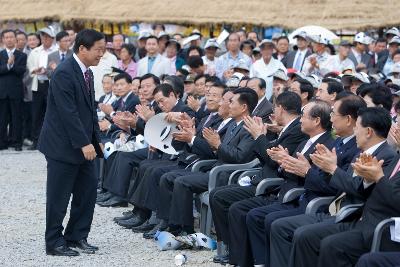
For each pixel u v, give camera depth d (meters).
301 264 10.98
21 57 27.67
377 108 11.09
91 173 14.42
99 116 21.39
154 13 30.83
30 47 29.00
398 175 10.45
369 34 30.12
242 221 12.88
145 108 17.56
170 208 15.20
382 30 28.30
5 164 24.98
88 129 14.04
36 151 28.00
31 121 29.12
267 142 13.48
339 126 12.08
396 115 13.80
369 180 10.54
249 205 12.95
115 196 18.83
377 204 10.48
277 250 11.68
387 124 11.02
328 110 12.56
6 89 27.55
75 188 14.39
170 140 16.42
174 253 14.39
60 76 13.73
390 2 27.94
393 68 19.20
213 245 14.62
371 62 25.19
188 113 17.28
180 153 16.36
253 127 13.66
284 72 18.20
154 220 16.53
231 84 18.62
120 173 18.16
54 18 31.92
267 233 12.15
